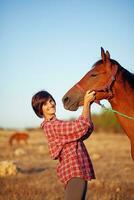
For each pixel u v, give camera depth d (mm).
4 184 12266
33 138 49125
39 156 23656
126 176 14352
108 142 38656
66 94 6844
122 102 6797
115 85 6762
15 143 41281
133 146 6855
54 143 6102
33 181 13047
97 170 16156
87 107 6328
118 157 22328
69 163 5977
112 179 13547
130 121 6805
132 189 11430
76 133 5969
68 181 5949
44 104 6191
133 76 6992
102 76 6711
